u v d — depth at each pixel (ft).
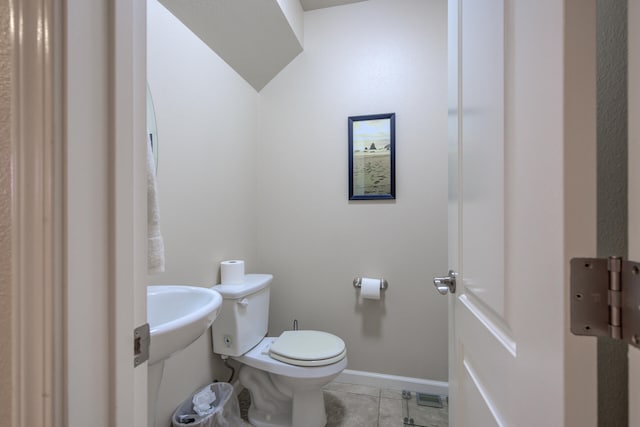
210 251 5.07
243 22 5.05
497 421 1.90
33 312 1.06
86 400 1.15
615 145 1.25
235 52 5.51
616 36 1.24
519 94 1.59
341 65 6.26
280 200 6.59
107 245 1.23
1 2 1.10
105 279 1.22
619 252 1.23
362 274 6.15
